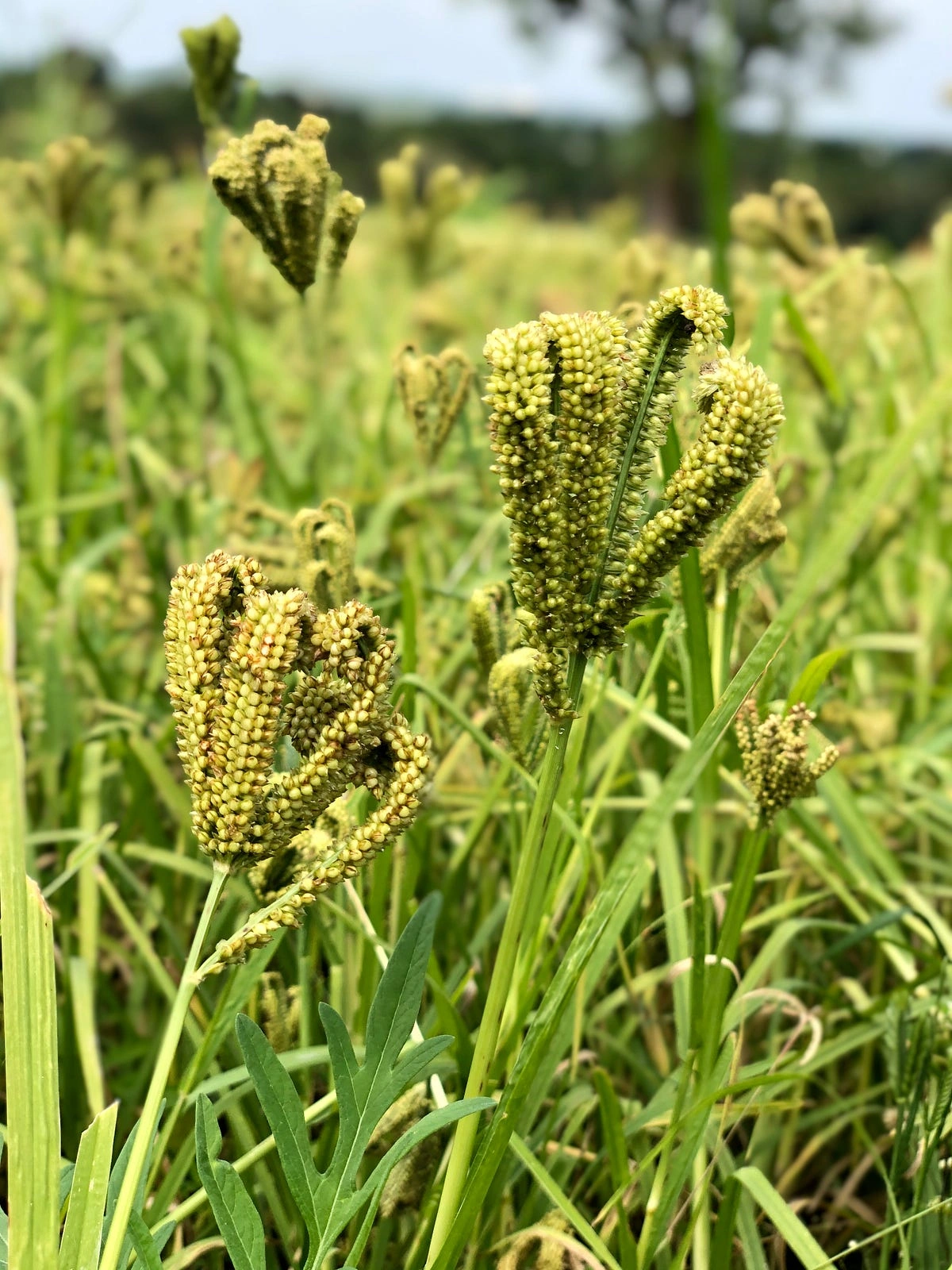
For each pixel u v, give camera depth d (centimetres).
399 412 151
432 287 154
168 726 78
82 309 158
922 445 116
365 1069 40
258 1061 39
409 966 41
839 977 76
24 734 90
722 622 60
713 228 54
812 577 45
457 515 119
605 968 64
